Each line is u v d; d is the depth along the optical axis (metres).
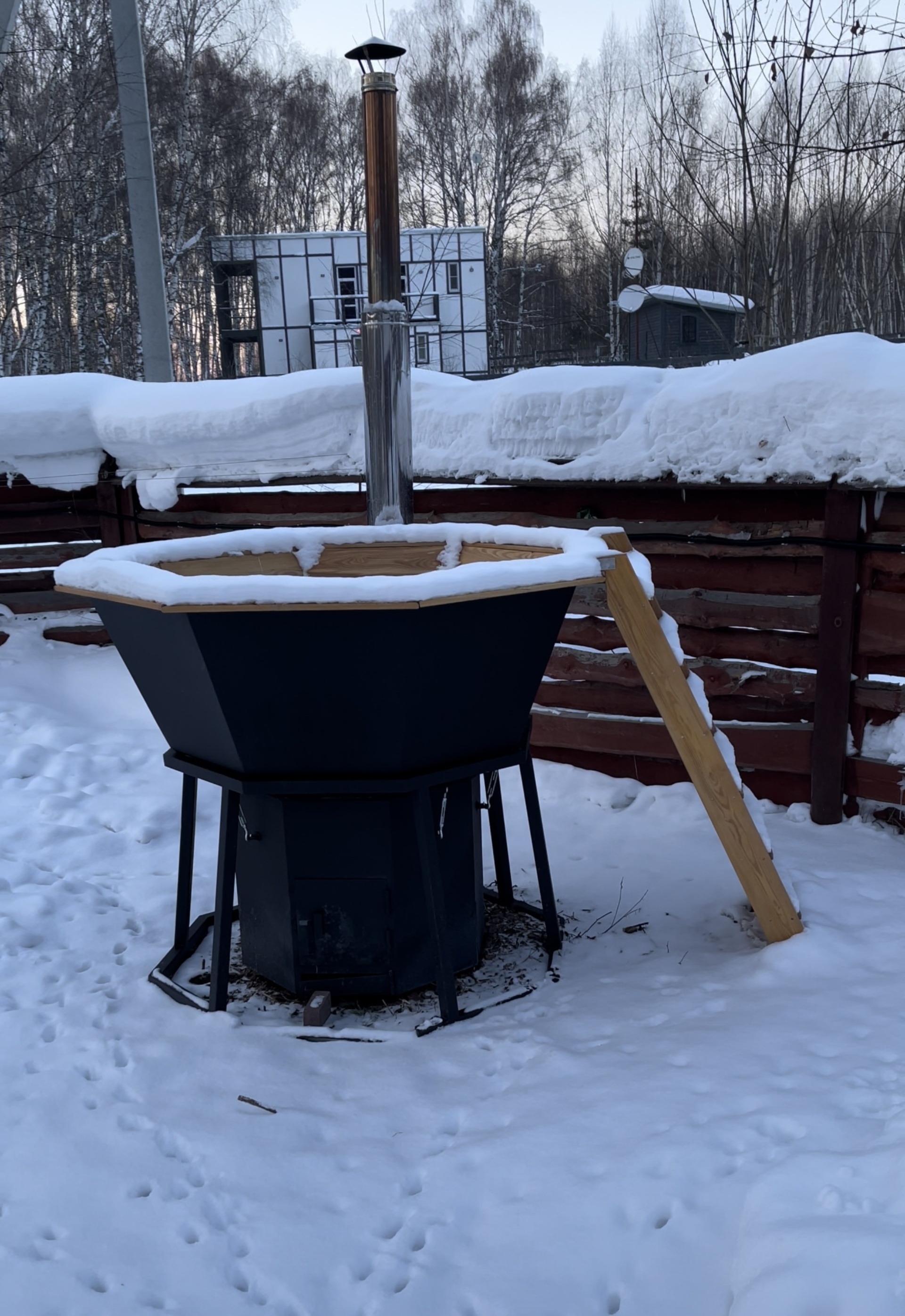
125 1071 2.24
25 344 16.66
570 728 4.02
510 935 2.93
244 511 4.90
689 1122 1.82
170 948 2.86
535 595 2.28
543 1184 1.73
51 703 4.95
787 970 2.47
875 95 6.94
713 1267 1.50
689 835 3.54
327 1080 2.21
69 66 17.00
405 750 2.31
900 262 7.44
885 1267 1.29
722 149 7.07
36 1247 1.72
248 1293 1.62
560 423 3.67
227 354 27.98
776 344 6.92
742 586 3.65
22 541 5.46
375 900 2.50
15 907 3.06
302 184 31.62
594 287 31.95
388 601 1.98
